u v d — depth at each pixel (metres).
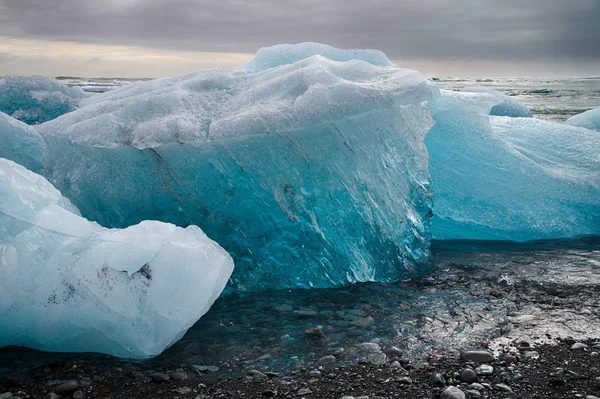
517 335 3.25
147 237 3.37
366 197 4.61
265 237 4.41
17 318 3.13
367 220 4.58
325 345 3.17
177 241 3.37
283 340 3.25
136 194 4.51
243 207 4.43
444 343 3.16
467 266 4.69
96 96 6.23
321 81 4.63
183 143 4.28
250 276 4.31
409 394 2.59
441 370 2.83
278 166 4.38
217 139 4.25
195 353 3.09
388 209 4.72
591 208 5.89
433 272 4.56
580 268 4.57
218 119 4.51
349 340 3.23
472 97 6.73
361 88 4.53
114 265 3.19
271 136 4.34
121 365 2.96
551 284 4.17
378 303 3.87
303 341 3.23
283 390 2.66
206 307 3.36
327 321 3.55
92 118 4.65
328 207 4.47
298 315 3.66
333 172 4.48
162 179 4.46
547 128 7.39
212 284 3.28
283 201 4.37
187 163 4.41
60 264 3.21
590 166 6.57
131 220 4.53
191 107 4.73
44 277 3.16
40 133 4.88
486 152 6.24
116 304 3.13
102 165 4.52
